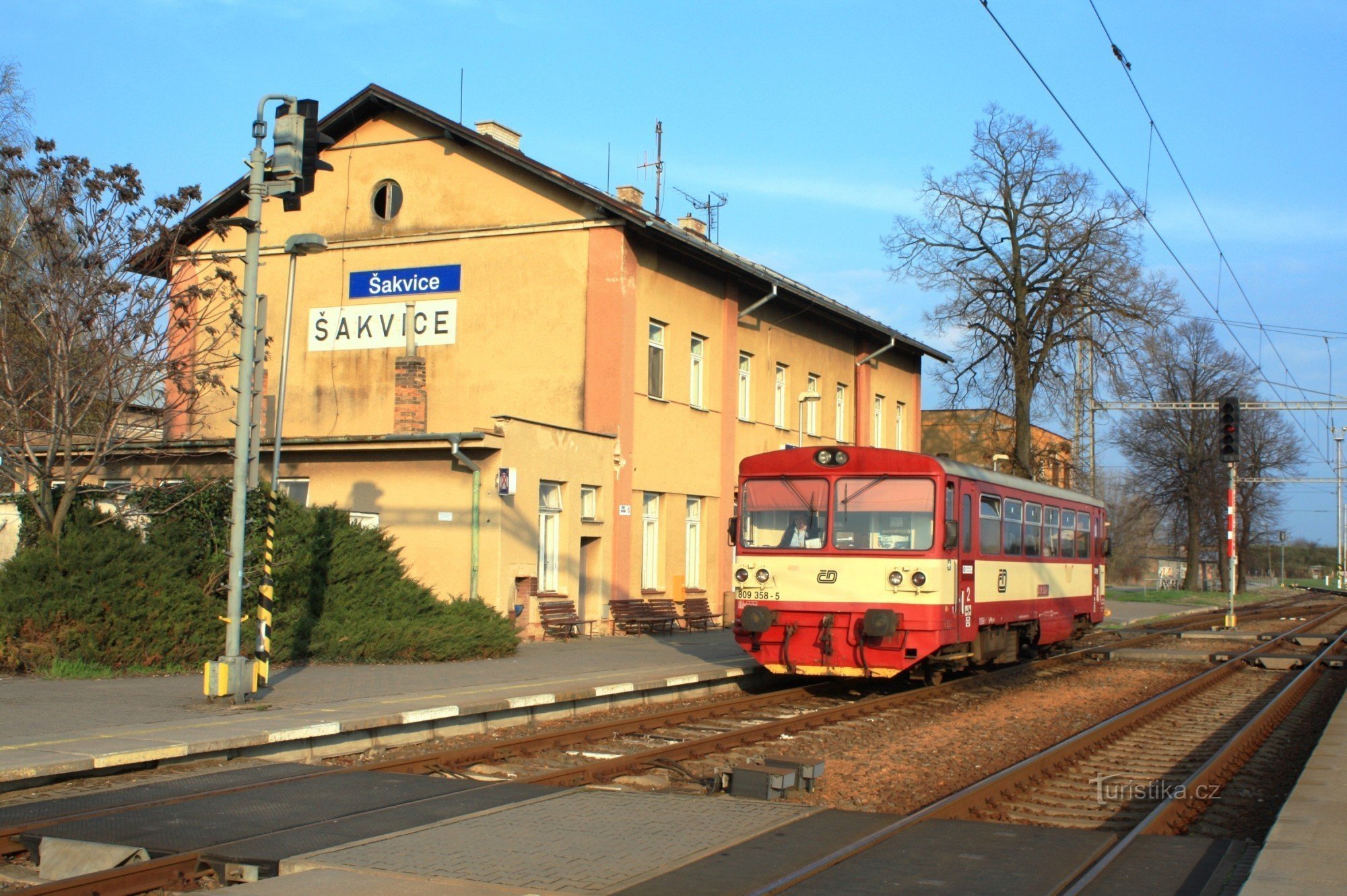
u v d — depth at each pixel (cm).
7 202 1734
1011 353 4022
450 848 732
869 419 3634
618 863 700
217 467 2198
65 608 1527
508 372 2506
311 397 2677
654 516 2647
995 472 1870
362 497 2158
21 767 895
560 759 1111
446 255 2584
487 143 2506
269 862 693
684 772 1045
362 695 1360
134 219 1756
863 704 1498
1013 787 989
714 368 2823
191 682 1455
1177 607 4956
